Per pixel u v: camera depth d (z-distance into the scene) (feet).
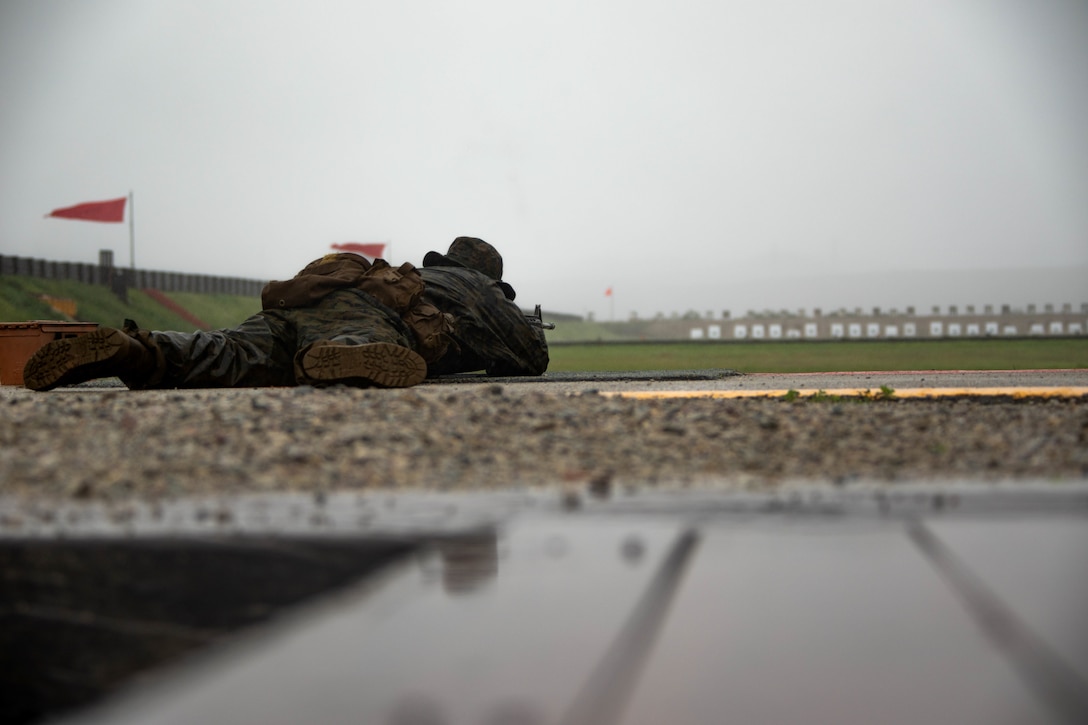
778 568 11.23
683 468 18.80
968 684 8.26
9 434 21.76
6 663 12.75
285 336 43.50
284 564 12.40
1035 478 17.03
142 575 12.60
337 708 8.50
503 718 8.02
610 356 132.67
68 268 189.26
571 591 10.59
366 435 21.04
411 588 10.93
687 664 8.82
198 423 22.80
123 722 9.17
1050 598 10.15
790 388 42.14
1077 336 171.73
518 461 19.42
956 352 129.29
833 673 8.55
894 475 17.66
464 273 53.67
